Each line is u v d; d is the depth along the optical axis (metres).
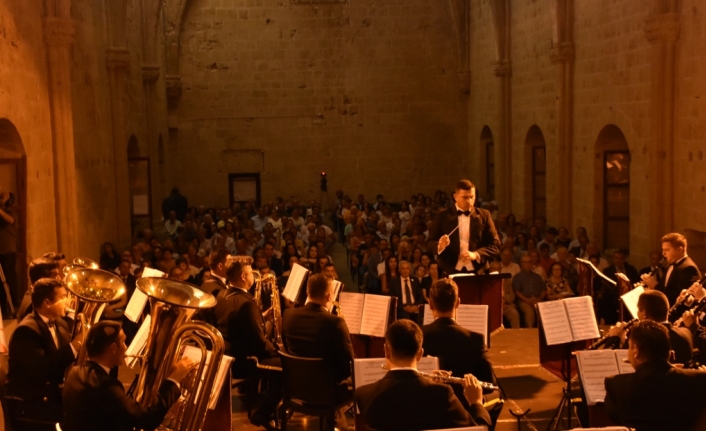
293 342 6.57
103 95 16.09
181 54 24.50
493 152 23.53
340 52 24.92
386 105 25.19
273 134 25.05
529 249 13.85
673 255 8.22
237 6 24.50
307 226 18.00
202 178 24.98
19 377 5.91
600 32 15.44
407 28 24.97
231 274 7.34
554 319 6.96
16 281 11.36
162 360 5.08
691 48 12.21
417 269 12.67
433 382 4.46
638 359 4.66
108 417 4.69
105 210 16.02
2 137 11.11
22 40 11.40
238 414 7.84
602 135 15.71
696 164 12.17
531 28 19.12
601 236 16.08
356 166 25.34
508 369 8.99
